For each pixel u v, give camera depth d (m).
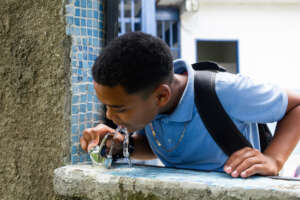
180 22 4.92
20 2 1.07
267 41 5.25
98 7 1.07
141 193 0.80
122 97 0.81
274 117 0.99
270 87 1.02
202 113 0.96
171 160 1.12
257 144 1.13
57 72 1.02
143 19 3.78
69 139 1.01
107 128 1.03
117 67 0.79
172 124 1.03
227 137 0.94
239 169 0.84
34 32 1.05
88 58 1.05
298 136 0.98
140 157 1.24
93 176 0.87
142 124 0.90
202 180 0.79
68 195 0.90
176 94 0.99
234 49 5.33
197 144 1.02
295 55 5.27
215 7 5.11
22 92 1.07
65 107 1.01
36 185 1.05
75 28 1.02
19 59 1.07
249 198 0.71
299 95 1.04
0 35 1.09
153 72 0.83
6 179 1.09
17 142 1.08
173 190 0.77
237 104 0.97
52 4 1.02
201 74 1.01
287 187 0.71
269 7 5.22
